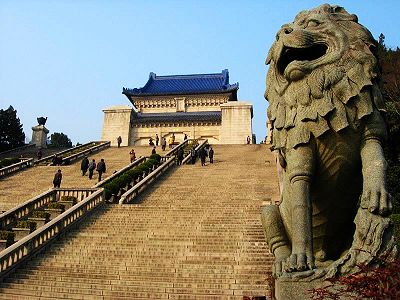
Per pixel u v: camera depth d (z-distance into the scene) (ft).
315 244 16.39
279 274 13.74
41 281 37.45
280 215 16.39
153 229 48.57
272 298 21.95
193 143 133.49
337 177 15.11
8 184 84.64
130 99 222.28
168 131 194.29
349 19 16.05
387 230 12.80
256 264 38.09
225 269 37.35
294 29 15.89
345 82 14.70
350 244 16.31
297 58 16.29
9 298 35.40
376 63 15.10
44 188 79.92
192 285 34.86
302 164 14.84
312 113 14.87
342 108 14.66
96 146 133.49
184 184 75.72
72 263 41.09
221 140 174.70
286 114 15.79
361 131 14.70
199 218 51.24
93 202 57.67
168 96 218.79
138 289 34.78
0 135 186.19
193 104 217.56
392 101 69.00
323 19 15.84
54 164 105.60
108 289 35.19
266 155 107.24
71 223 50.52
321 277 12.82
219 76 241.55
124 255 42.01
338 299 11.45
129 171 80.74
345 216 15.96
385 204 12.99
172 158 96.99
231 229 46.68
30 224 51.49
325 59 15.14
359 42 15.28
